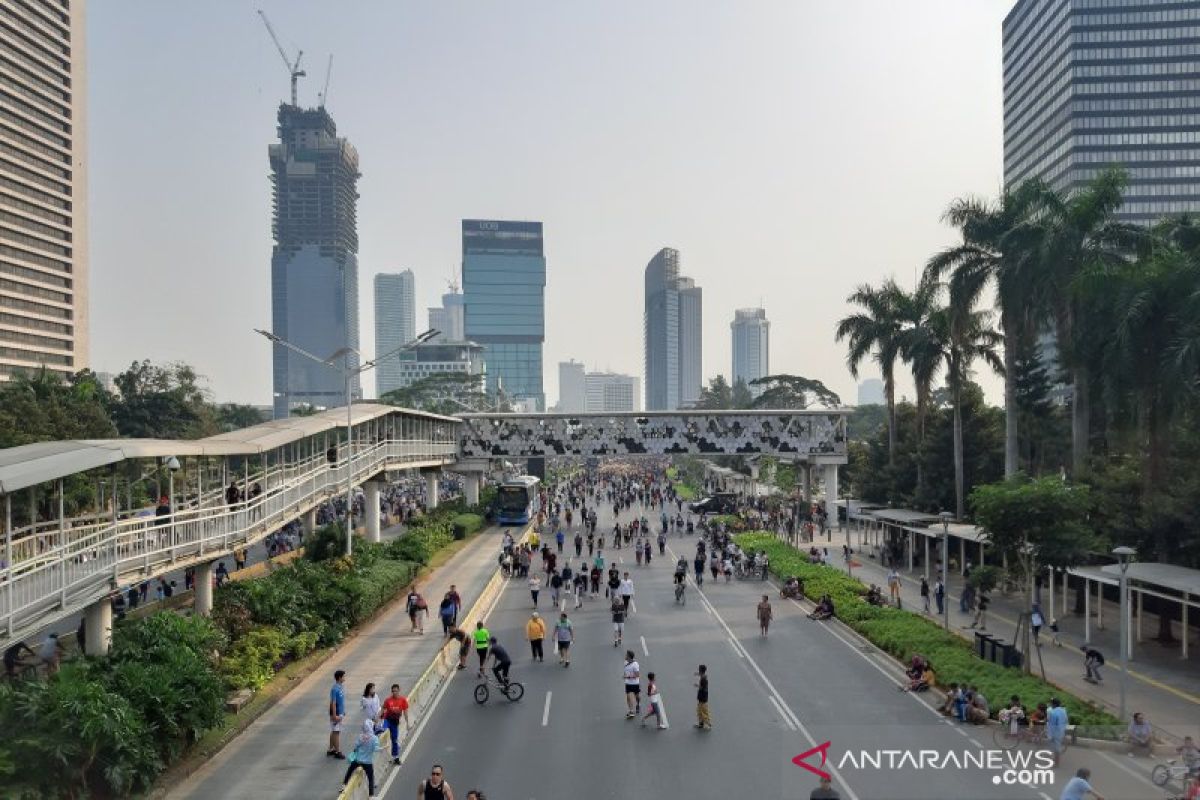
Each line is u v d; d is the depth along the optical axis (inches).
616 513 3046.3
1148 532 1254.3
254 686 923.4
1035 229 1711.4
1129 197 5221.5
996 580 1130.0
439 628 1302.9
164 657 783.7
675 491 4146.2
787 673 1098.7
